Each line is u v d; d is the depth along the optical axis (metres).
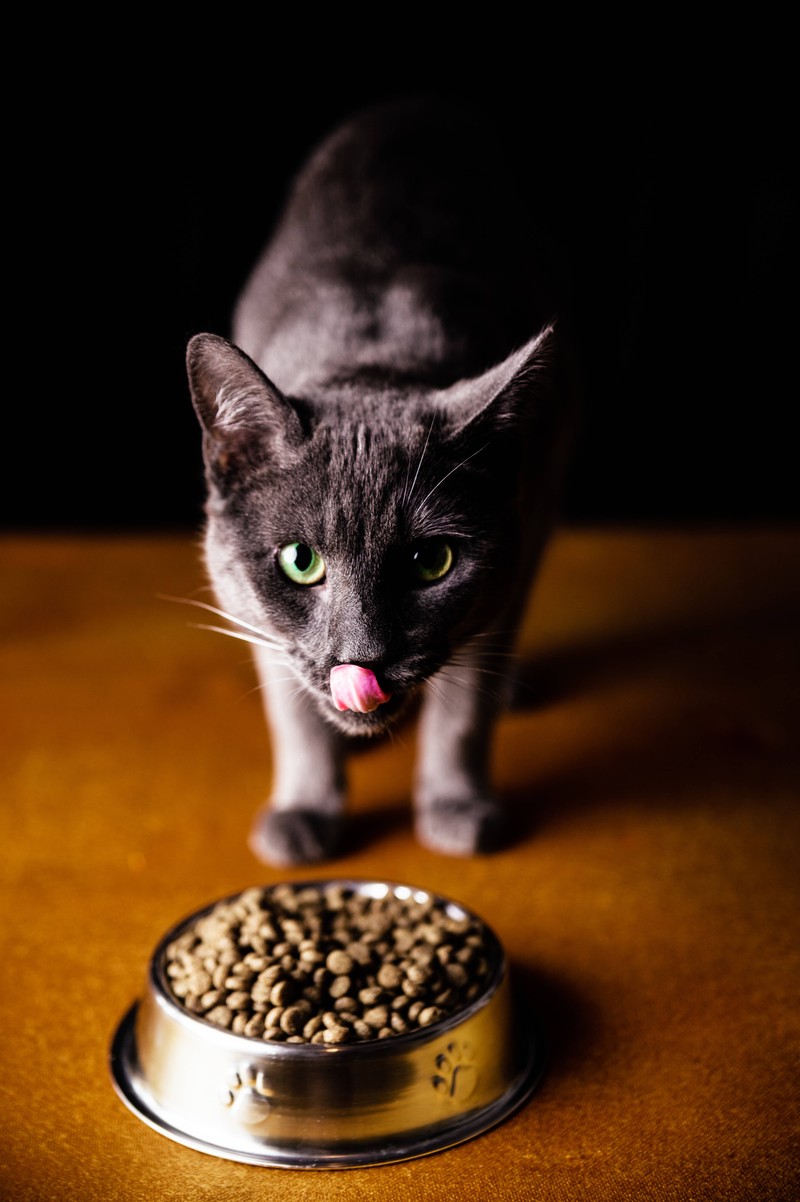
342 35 1.17
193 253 1.24
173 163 1.20
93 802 0.78
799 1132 0.57
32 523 1.32
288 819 0.73
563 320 0.83
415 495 0.62
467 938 0.61
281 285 0.77
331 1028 0.56
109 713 0.87
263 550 0.63
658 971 0.65
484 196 0.81
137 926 0.68
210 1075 0.56
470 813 0.74
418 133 0.83
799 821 0.76
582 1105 0.58
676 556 1.14
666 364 1.36
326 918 0.63
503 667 0.73
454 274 0.74
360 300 0.73
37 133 1.18
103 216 1.22
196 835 0.75
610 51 1.21
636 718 0.86
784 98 1.24
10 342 1.26
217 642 0.97
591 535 1.20
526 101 1.22
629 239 1.29
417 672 0.62
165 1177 0.55
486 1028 0.58
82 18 1.14
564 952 0.66
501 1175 0.55
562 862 0.73
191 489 1.33
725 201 1.28
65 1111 0.58
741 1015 0.63
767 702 0.88
